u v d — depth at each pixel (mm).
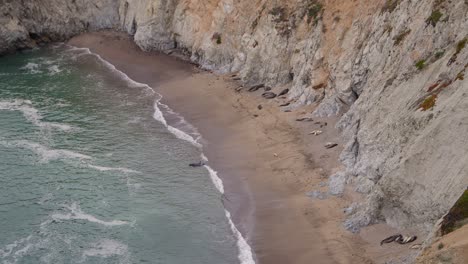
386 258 44281
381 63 60031
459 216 36625
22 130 71938
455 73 47719
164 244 50875
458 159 42406
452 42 51562
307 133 64938
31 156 65500
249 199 55875
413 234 45000
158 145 67812
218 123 71750
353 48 66812
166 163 63844
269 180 58375
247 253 48812
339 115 66000
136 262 48750
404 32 58125
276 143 64562
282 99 73938
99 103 80250
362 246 46469
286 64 77500
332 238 48188
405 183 45531
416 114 48188
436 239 37125
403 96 52594
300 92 73062
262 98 75688
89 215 55031
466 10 51406
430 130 44625
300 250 47938
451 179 42312
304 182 56781
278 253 48125
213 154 64938
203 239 51219
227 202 56031
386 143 51406
